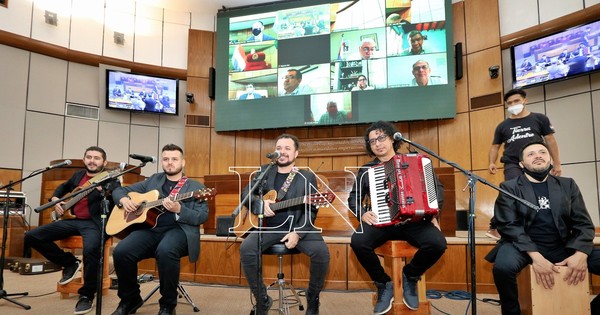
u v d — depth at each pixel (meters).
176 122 7.54
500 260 2.31
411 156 2.45
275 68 6.85
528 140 3.46
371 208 2.60
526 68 5.47
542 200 2.40
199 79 7.41
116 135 7.07
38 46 6.35
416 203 2.33
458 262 3.67
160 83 7.19
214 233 4.65
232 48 7.07
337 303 3.22
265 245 2.56
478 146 6.06
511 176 3.48
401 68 6.35
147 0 7.34
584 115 5.23
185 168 7.15
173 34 7.61
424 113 6.20
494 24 6.14
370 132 2.75
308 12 6.82
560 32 5.20
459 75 6.22
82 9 6.89
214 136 7.30
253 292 2.57
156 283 4.03
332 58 6.64
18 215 5.41
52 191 5.54
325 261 2.55
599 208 5.00
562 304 2.21
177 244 2.62
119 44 7.16
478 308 3.05
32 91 6.37
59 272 4.82
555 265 2.25
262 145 7.23
